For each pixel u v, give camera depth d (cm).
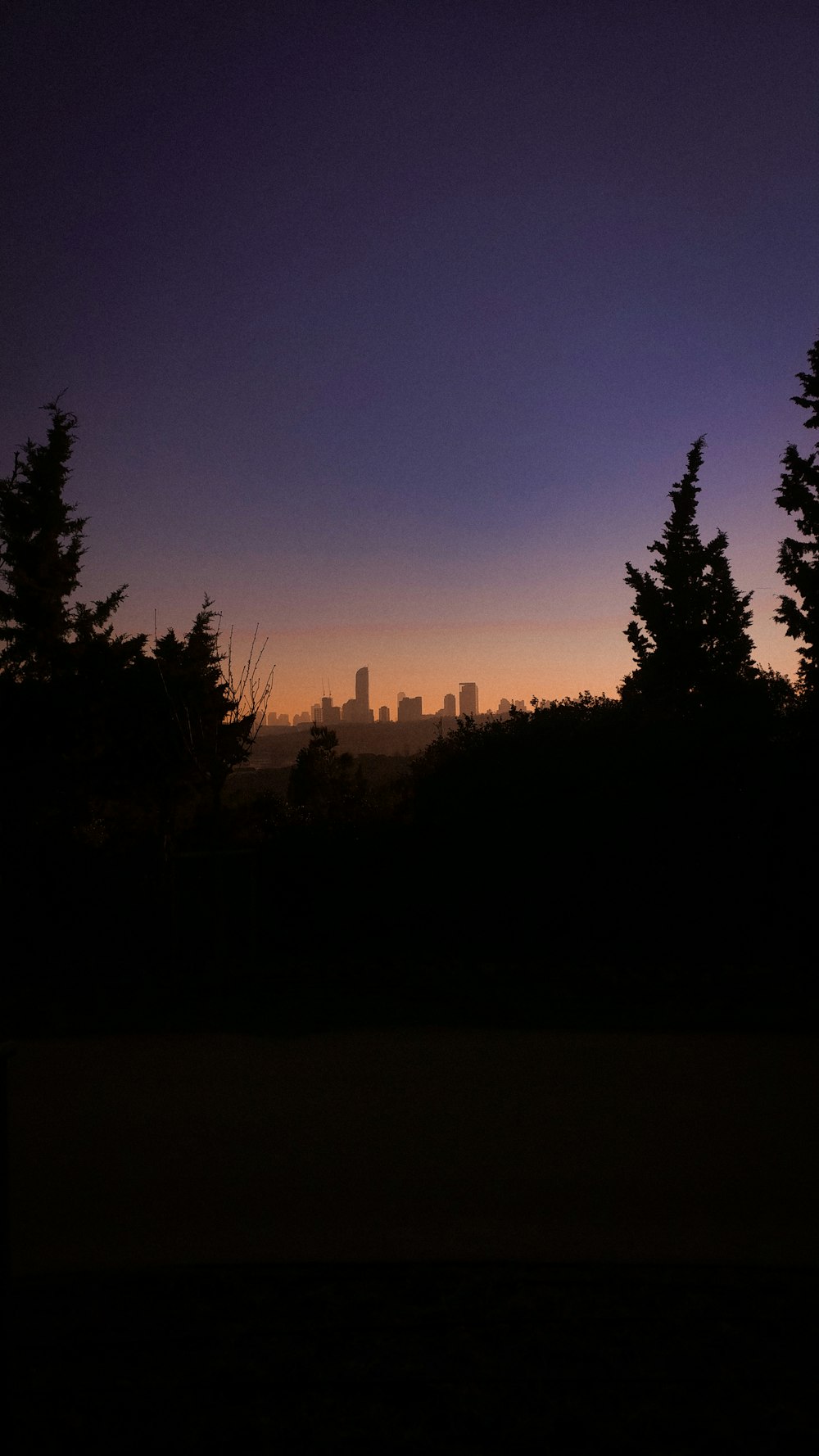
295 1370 355
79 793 2181
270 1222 490
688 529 2133
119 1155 591
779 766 1350
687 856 1370
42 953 1345
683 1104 689
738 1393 342
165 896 1383
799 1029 911
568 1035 900
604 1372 355
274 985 1148
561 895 1398
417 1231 480
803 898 1334
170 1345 373
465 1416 327
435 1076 767
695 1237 473
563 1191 530
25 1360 362
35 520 2495
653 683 2072
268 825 1552
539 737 1541
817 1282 425
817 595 1972
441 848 1428
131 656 2455
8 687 2250
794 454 2023
